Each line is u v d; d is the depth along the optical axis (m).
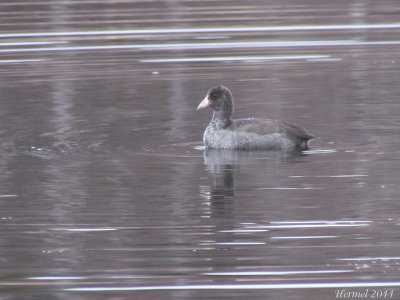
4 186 16.02
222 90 18.66
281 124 18.56
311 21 29.84
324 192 15.37
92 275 12.41
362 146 18.20
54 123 20.11
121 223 14.12
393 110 20.61
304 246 13.12
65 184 16.08
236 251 13.03
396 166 16.78
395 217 14.12
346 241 13.25
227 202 14.98
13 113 20.88
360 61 25.11
